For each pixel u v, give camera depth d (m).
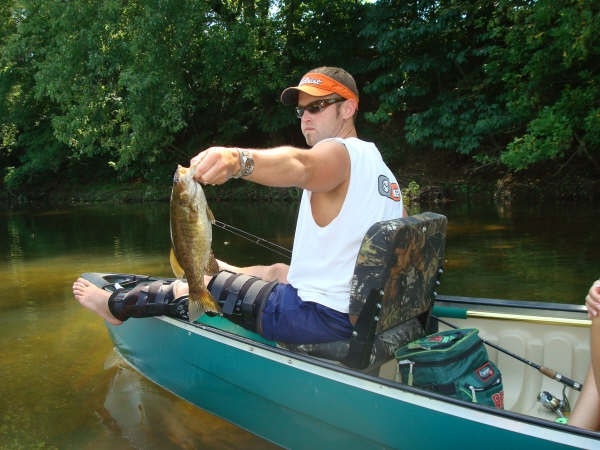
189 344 2.66
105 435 2.48
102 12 11.96
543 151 8.56
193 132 15.46
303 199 2.21
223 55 12.79
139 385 3.00
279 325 2.24
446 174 12.74
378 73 14.02
